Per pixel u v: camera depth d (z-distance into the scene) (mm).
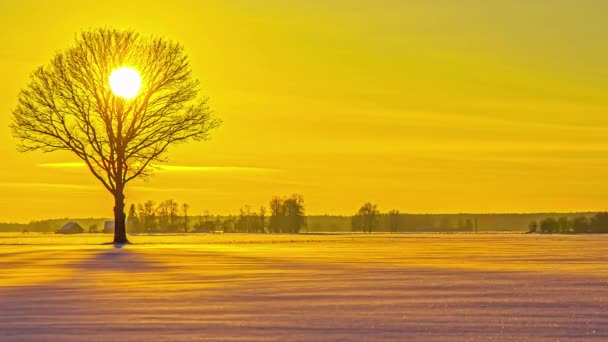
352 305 20766
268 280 27438
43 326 17641
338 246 53906
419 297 22375
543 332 16672
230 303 21234
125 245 56469
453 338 16078
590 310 19672
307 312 19562
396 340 15891
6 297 22750
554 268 32469
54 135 62000
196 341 15906
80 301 21750
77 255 42688
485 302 21234
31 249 50062
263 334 16625
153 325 17750
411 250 48031
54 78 61938
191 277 28734
